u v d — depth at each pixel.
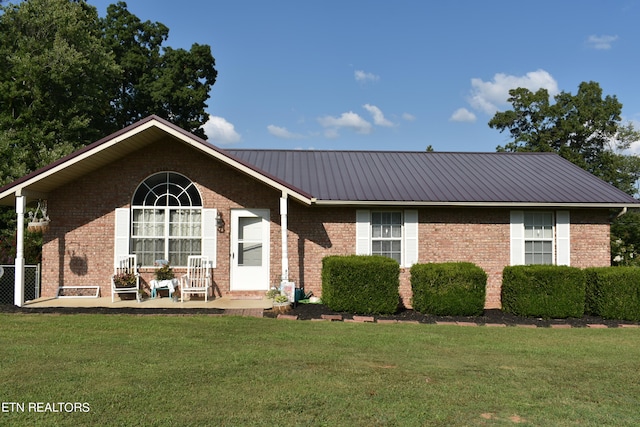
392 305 12.89
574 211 15.59
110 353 8.19
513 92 40.38
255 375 7.22
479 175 16.94
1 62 26.61
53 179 13.48
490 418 5.98
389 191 15.07
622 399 6.80
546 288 13.16
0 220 24.36
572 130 38.03
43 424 5.43
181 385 6.70
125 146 13.76
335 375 7.34
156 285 14.05
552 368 8.22
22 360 7.68
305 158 18.05
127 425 5.45
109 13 36.66
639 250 23.55
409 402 6.36
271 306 13.17
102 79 29.34
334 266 12.82
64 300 13.77
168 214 14.71
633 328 12.30
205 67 37.56
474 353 9.08
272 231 14.91
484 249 15.30
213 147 13.15
